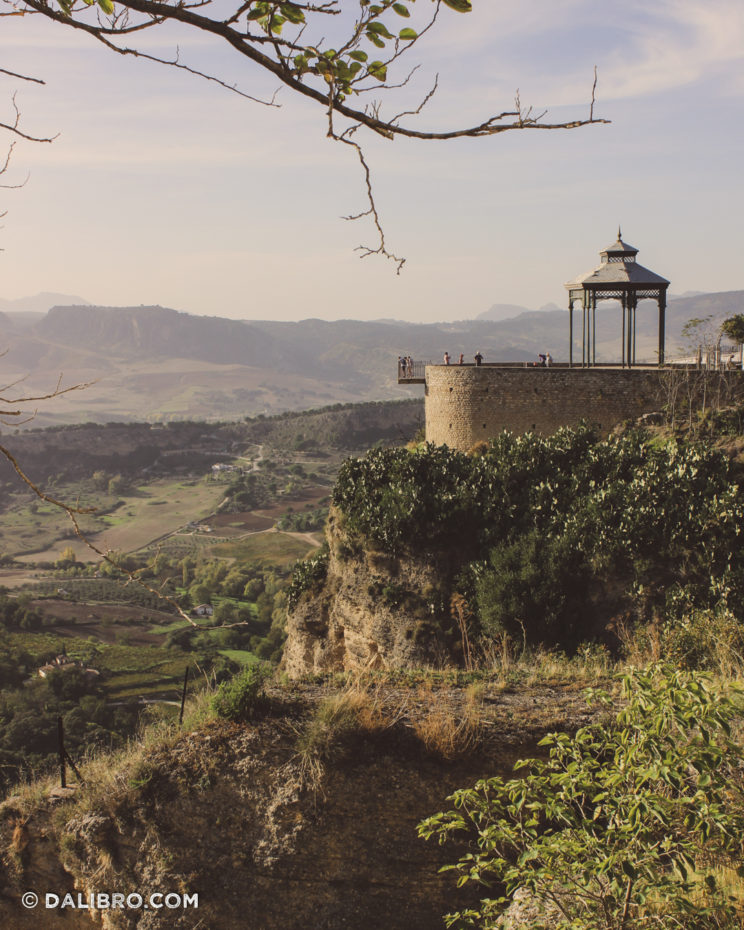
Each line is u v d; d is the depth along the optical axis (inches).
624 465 884.6
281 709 364.8
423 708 365.1
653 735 199.2
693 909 193.9
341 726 342.3
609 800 212.7
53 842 358.9
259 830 339.6
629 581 759.1
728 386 1045.2
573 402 1143.0
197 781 346.9
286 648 1059.9
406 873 331.9
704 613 640.4
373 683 400.8
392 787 337.4
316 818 336.8
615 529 781.9
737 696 280.5
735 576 711.7
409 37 126.8
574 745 228.1
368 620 877.2
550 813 218.4
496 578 781.9
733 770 254.4
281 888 334.3
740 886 224.4
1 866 361.4
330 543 1003.3
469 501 877.2
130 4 123.4
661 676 211.2
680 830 229.1
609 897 212.5
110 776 365.7
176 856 342.0
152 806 348.8
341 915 331.3
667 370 1092.5
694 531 757.3
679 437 986.1
